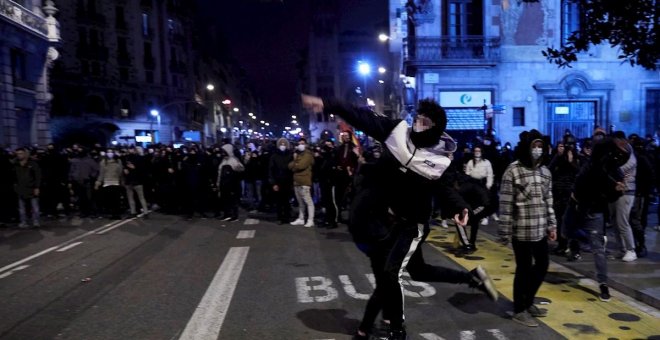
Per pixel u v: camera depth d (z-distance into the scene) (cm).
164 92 5906
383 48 5491
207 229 1097
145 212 1332
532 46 1958
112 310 532
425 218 384
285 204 1162
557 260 698
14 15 2236
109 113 5081
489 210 776
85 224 1201
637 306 508
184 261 769
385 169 372
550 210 466
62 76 4569
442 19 1978
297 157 1107
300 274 671
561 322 466
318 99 362
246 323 481
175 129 6116
